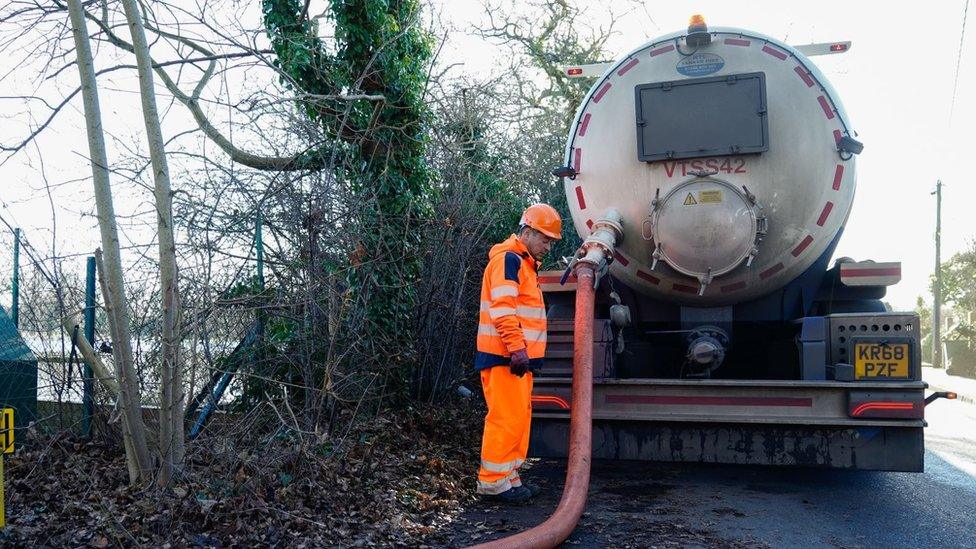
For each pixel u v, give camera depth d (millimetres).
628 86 5914
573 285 6258
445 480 5820
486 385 5465
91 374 6121
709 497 5824
